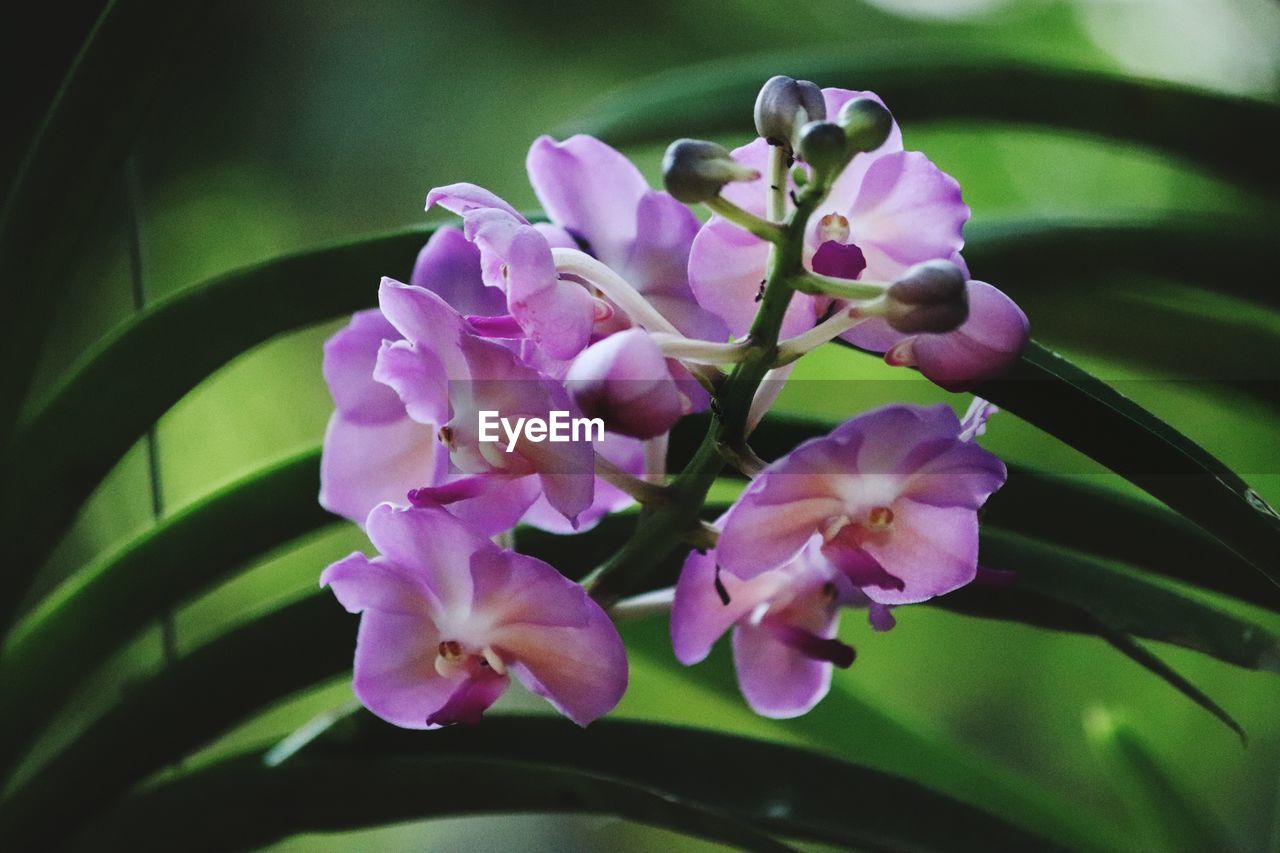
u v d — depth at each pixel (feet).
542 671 1.69
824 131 1.61
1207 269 2.05
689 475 1.70
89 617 1.90
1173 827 2.06
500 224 1.65
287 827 1.90
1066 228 2.04
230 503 1.91
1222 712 1.78
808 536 1.68
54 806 1.89
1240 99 2.07
